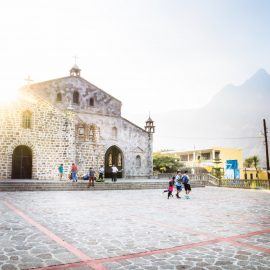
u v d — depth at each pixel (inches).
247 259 214.4
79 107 1402.6
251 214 441.7
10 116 995.3
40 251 229.6
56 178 1055.0
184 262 207.2
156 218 395.2
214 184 1229.7
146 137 1537.9
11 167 981.8
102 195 733.9
